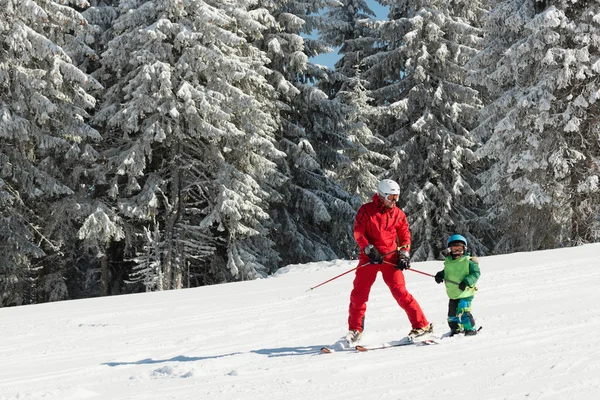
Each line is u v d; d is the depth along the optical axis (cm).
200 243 2105
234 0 2059
